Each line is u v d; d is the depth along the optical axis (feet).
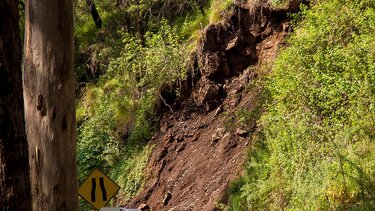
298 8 52.49
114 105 67.56
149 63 63.41
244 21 56.13
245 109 51.37
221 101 56.54
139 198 56.34
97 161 64.28
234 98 54.70
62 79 29.14
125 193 58.80
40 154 28.84
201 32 59.06
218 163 49.93
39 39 29.09
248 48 55.83
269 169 41.55
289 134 39.55
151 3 74.23
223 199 44.65
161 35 65.00
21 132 19.89
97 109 70.03
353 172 33.01
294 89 40.83
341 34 41.47
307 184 35.94
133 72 65.92
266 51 54.29
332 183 33.76
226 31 57.21
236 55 56.54
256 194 40.32
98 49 79.46
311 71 40.29
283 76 43.55
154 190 56.08
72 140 29.55
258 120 48.80
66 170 29.07
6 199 19.34
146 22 75.77
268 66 53.06
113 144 64.59
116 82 69.41
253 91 52.85
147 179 57.98
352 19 41.52
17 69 19.90
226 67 56.90
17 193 19.54
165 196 53.26
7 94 19.53
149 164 59.00
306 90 39.83
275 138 42.27
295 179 37.14
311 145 37.58
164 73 62.39
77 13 86.07
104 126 66.64
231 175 46.65
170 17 73.10
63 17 29.30
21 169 19.77
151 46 64.64
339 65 38.09
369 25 40.16
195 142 56.29
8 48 19.63
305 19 49.11
